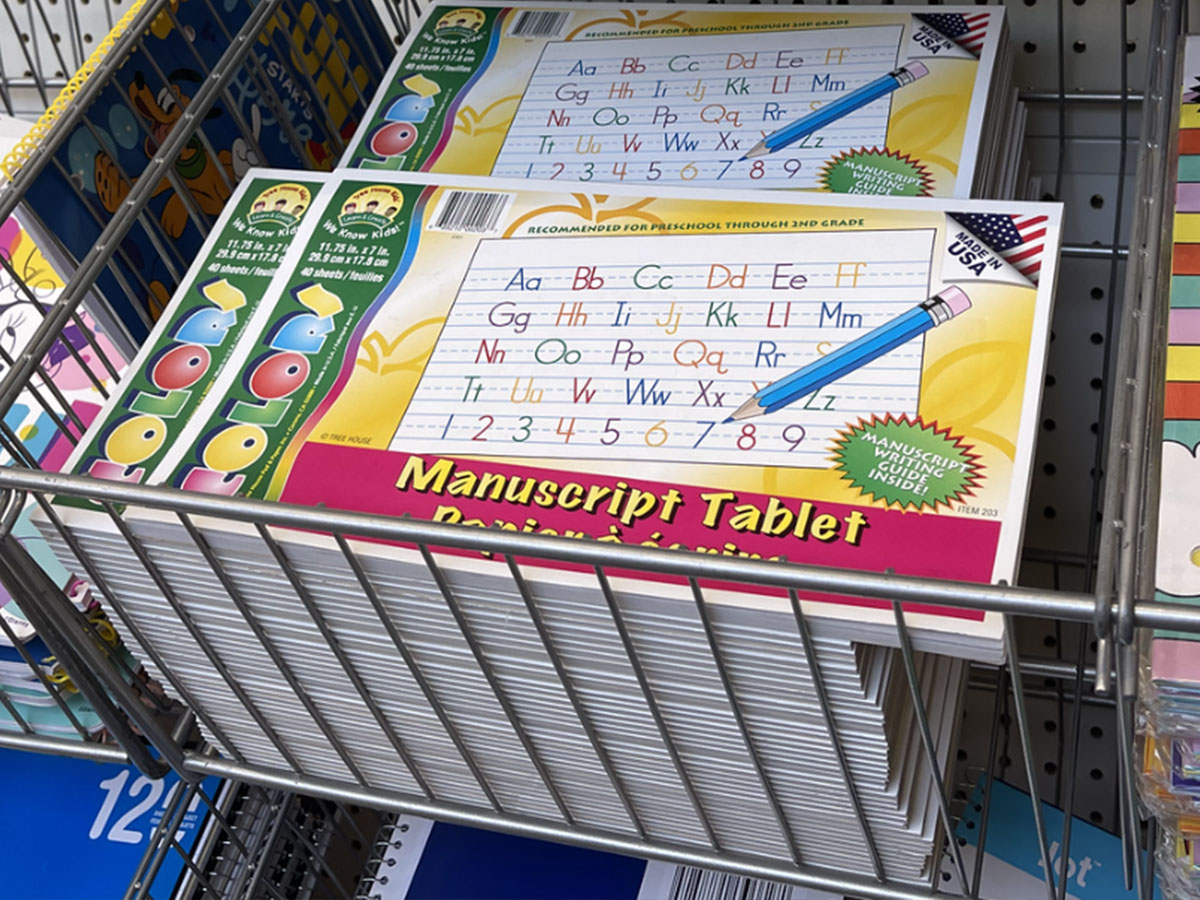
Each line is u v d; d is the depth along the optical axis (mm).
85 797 909
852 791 571
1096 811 1042
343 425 638
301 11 909
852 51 823
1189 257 617
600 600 536
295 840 922
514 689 605
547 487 589
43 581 654
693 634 535
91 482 565
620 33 888
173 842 812
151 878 805
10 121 1014
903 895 626
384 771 723
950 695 656
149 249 809
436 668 612
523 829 708
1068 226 978
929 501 545
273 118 904
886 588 462
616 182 766
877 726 539
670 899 819
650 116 816
